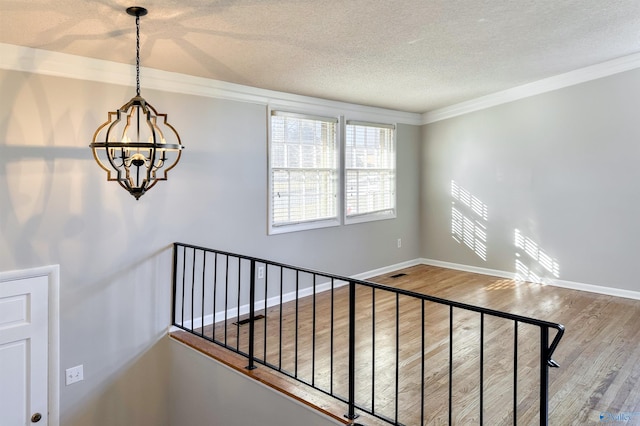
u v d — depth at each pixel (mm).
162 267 3627
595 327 3801
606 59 4543
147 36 2766
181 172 3713
